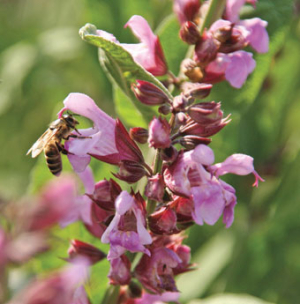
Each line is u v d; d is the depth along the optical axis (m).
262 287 0.37
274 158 0.37
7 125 0.41
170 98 0.23
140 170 0.23
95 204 0.24
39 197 0.18
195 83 0.24
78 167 0.23
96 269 0.27
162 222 0.23
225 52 0.25
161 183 0.22
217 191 0.22
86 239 0.27
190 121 0.23
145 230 0.22
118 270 0.23
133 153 0.23
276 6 0.28
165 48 0.28
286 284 0.37
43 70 0.40
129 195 0.22
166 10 0.35
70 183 0.18
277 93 0.36
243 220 0.38
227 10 0.26
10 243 0.18
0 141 0.40
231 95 0.28
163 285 0.23
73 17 0.42
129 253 0.24
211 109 0.22
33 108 0.41
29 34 0.43
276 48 0.28
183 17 0.26
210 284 0.36
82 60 0.40
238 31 0.25
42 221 0.18
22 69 0.40
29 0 0.44
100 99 0.40
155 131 0.22
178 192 0.22
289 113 0.38
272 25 0.28
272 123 0.37
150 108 0.26
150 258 0.23
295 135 0.38
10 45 0.43
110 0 0.35
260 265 0.37
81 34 0.23
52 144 0.24
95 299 0.27
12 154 0.40
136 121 0.28
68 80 0.41
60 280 0.18
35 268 0.27
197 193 0.22
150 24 0.35
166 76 0.27
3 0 0.44
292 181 0.36
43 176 0.27
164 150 0.22
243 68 0.25
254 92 0.28
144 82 0.23
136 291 0.24
